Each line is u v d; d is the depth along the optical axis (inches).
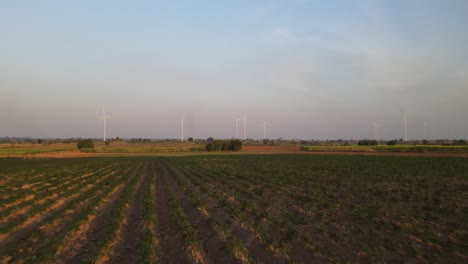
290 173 1820.9
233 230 660.7
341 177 1589.6
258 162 2812.5
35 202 1004.6
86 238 628.4
